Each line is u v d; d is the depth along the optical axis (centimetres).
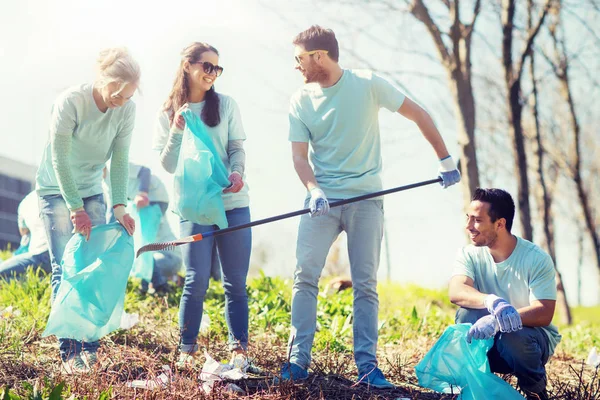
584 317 1886
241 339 481
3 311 576
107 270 459
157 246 466
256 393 419
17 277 677
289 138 473
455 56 1112
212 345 538
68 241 482
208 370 432
